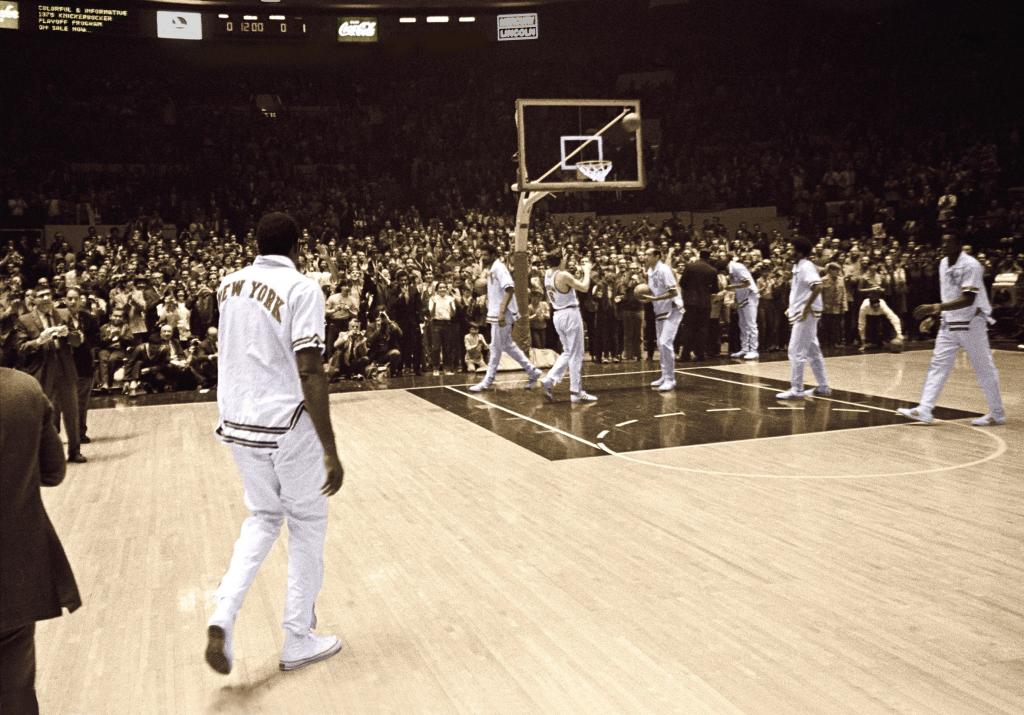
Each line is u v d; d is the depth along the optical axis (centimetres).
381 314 1391
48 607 258
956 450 748
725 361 1478
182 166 2570
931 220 2200
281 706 334
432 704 331
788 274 1644
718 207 2500
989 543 502
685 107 2825
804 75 2820
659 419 931
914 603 414
